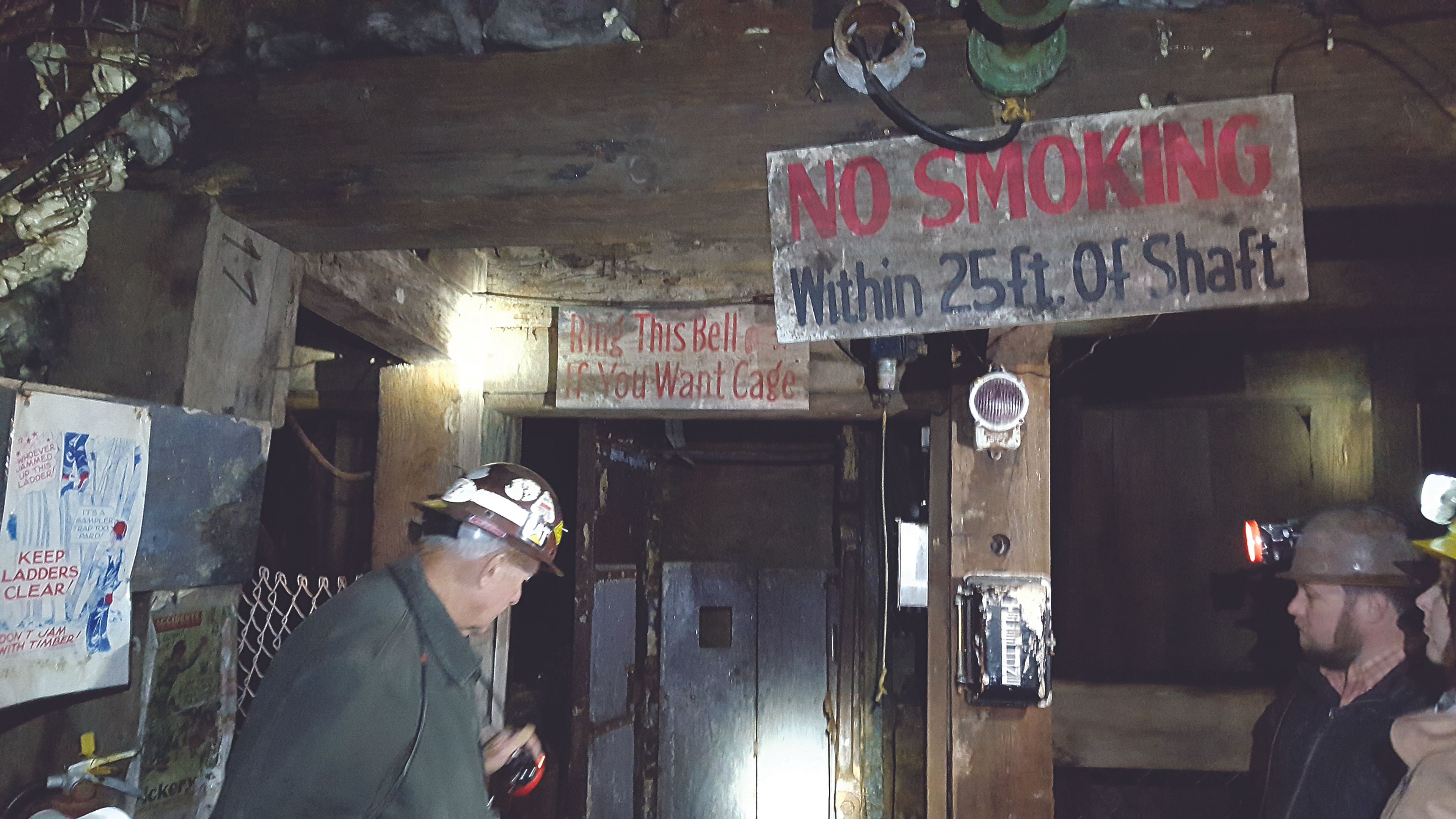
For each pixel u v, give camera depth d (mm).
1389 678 1798
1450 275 2896
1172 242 1755
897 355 3119
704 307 3385
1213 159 1751
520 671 4738
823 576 4605
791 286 1873
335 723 1274
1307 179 1860
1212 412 3805
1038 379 3002
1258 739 2211
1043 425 2990
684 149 1949
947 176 1841
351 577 4234
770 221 1965
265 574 3709
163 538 1892
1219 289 1733
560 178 1981
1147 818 3539
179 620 1979
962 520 3014
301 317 3443
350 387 3809
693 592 4770
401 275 2934
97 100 2133
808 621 4602
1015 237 1812
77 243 2096
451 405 3367
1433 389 3521
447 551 1540
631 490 4590
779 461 4770
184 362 2010
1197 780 3516
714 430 4840
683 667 4730
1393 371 3404
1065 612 3803
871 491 4594
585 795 4012
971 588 2941
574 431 4801
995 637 2869
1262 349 3633
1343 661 1868
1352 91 1743
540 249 3617
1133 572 3793
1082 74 1822
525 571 1588
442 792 1390
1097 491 3854
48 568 1607
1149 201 1769
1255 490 3727
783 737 4570
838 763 4445
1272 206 1727
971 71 1853
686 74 1966
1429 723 1512
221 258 2105
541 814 4430
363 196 2043
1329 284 2951
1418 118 1718
